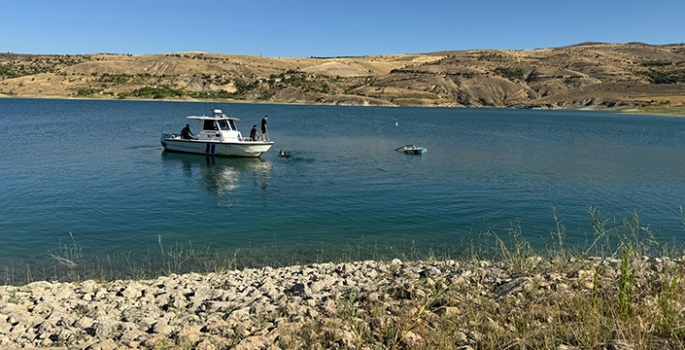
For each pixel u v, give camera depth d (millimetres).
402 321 5910
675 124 90812
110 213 17531
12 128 54906
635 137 58188
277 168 29297
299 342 5566
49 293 8766
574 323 5422
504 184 24422
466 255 13164
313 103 198875
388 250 13695
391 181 24891
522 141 51000
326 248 13852
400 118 102000
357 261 12406
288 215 17625
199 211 18078
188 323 6676
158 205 18953
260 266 12203
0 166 27547
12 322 7070
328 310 6719
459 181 25141
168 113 93938
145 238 14594
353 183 24250
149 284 9641
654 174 28453
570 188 23594
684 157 37531
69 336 6379
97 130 54000
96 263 12227
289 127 67938
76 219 16594
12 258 12547
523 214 18203
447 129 69938
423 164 31547
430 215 17828
